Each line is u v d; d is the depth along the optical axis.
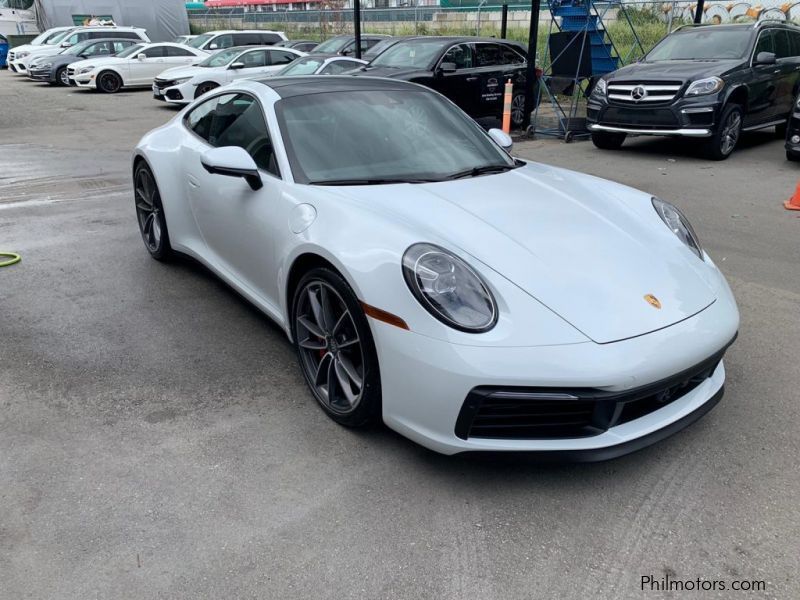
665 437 2.44
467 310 2.28
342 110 3.53
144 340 3.61
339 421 2.81
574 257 2.58
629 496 2.42
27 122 12.62
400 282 2.34
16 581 2.02
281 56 16.16
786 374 3.30
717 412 2.96
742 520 2.30
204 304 4.09
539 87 11.77
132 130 11.75
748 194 7.11
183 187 4.09
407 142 3.46
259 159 3.39
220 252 3.82
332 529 2.25
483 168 3.44
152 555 2.12
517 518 2.31
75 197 6.81
